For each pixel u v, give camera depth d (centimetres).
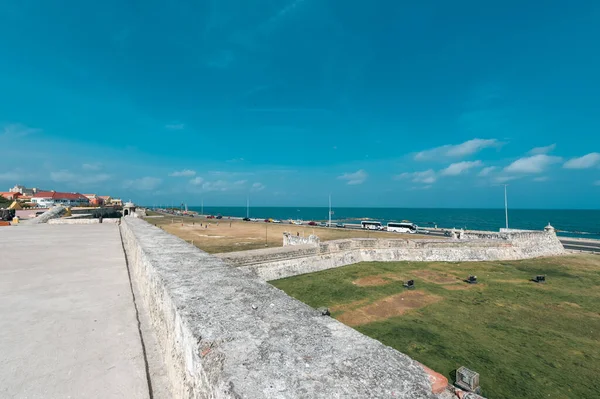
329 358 195
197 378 212
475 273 1510
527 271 1569
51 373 302
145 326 427
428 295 1167
